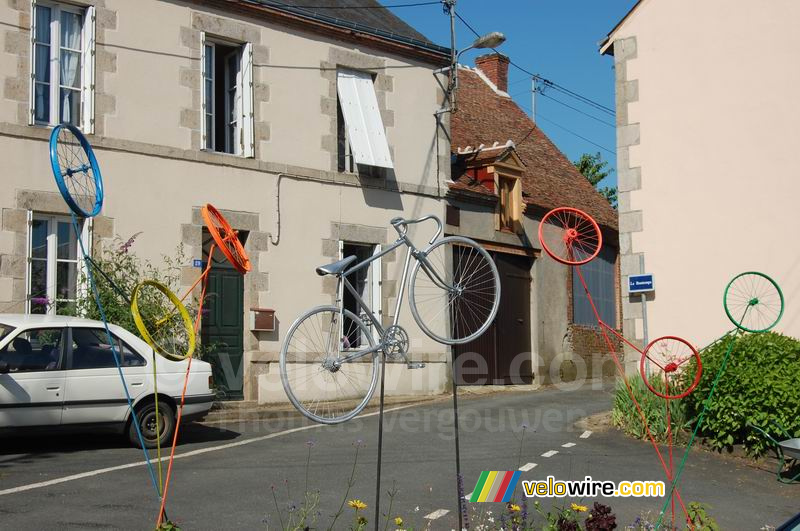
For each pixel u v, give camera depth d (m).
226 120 14.34
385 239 15.64
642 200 12.35
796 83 11.42
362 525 5.89
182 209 13.12
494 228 18.03
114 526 6.53
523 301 18.88
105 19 12.55
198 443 10.27
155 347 5.43
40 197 11.73
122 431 9.52
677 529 6.64
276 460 9.20
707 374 10.13
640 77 12.55
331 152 15.05
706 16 12.12
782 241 11.32
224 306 13.58
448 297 7.96
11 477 8.09
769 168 11.51
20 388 8.91
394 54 16.19
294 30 14.72
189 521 6.76
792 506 8.11
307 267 14.54
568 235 6.45
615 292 22.69
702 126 12.02
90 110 12.34
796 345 10.12
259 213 14.02
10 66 11.66
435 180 16.62
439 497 7.77
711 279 11.73
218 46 14.34
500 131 21.69
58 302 11.92
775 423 9.62
